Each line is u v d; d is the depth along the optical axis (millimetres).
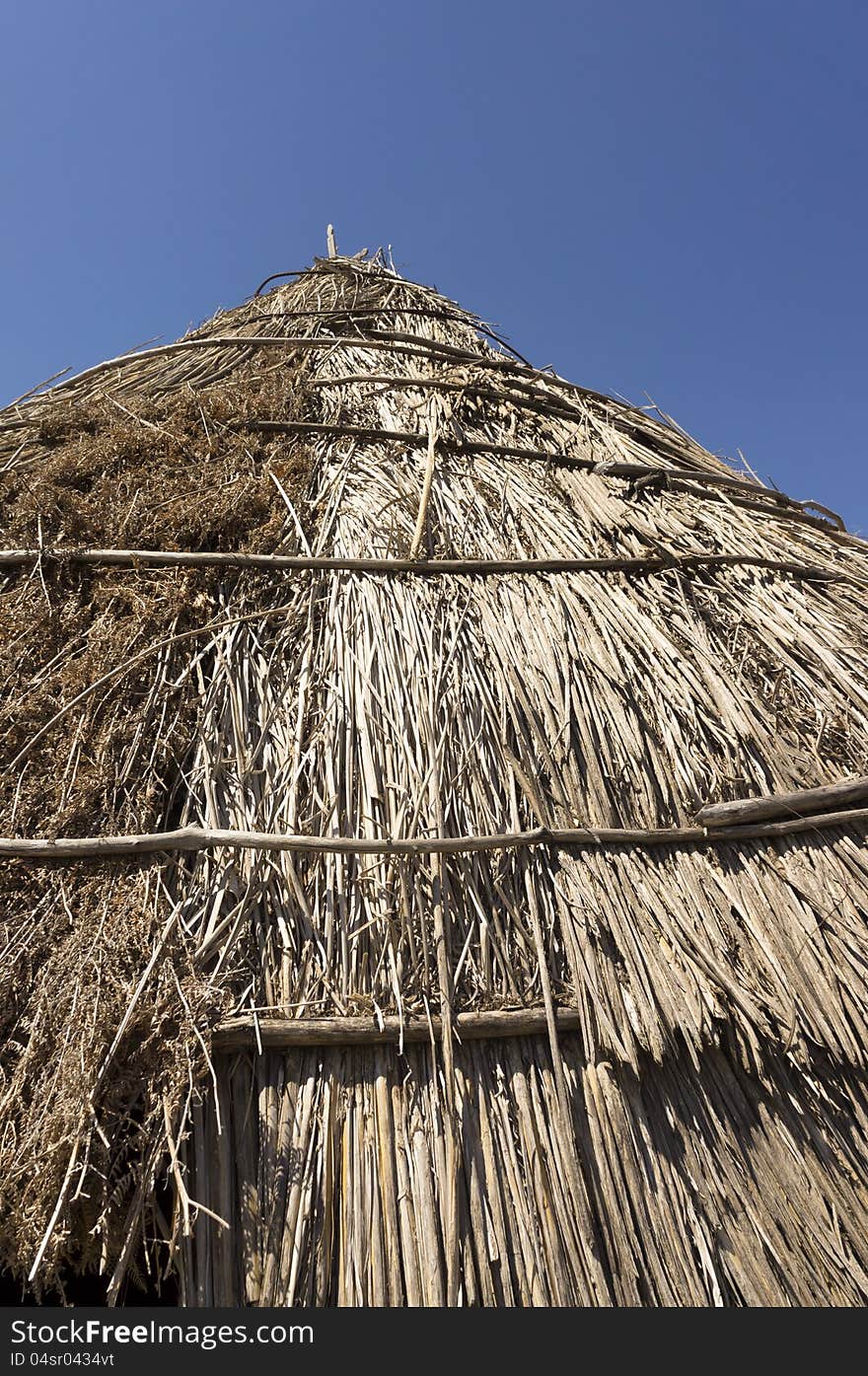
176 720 2836
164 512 3533
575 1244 2195
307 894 2551
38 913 2439
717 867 2791
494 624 3270
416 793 2723
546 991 2445
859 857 2830
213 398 4383
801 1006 2521
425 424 4418
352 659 3068
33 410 4750
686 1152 2377
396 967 2443
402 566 3424
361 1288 2092
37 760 2746
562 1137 2312
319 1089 2322
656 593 3547
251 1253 2105
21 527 3451
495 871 2666
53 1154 1993
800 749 3047
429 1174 2234
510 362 5227
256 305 6145
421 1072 2379
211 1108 2242
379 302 6039
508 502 3947
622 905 2635
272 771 2777
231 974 2369
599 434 4664
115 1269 1972
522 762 2877
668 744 2984
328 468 4043
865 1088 2535
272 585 3344
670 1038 2424
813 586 3779
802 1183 2391
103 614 3152
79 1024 2184
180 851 2586
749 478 4750
